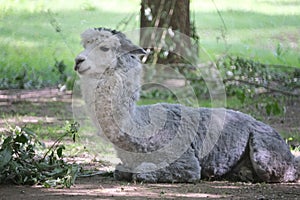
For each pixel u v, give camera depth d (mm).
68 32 44375
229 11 52281
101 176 19281
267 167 18312
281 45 42781
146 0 33625
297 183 18578
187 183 18078
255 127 19031
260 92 32469
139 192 16750
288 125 28188
